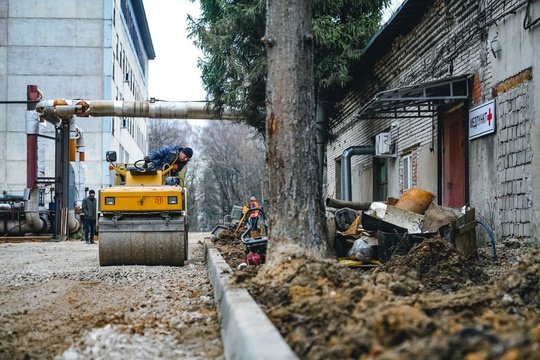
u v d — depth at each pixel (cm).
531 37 1155
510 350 318
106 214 1314
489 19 1330
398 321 426
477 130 1391
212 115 2544
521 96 1197
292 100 818
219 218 7338
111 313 754
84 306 821
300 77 824
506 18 1253
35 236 2686
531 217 1157
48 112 2572
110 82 4453
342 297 584
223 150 6906
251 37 2255
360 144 2505
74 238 2842
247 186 6606
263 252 1084
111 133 4444
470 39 1428
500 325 443
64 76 4444
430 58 1703
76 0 4459
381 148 2069
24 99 4419
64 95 4441
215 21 2323
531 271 632
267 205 822
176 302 830
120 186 1385
